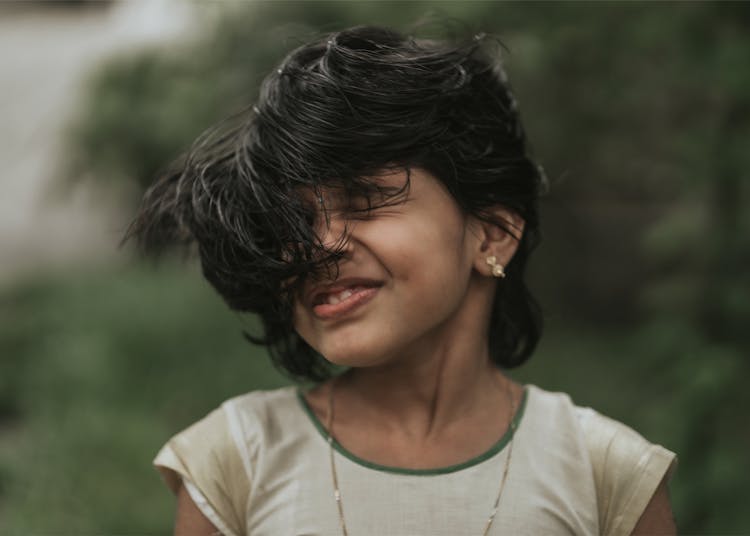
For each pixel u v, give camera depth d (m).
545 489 1.11
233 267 1.11
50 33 7.53
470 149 1.12
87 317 4.75
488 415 1.18
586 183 5.17
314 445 1.15
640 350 3.14
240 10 4.33
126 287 5.21
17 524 2.91
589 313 5.50
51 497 3.06
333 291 1.05
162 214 1.27
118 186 5.55
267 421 1.17
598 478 1.13
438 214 1.07
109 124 4.76
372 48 1.14
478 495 1.10
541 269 5.46
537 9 3.21
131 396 4.04
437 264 1.05
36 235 6.85
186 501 1.14
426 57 1.11
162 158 4.91
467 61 1.17
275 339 1.29
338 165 1.03
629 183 5.15
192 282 5.29
